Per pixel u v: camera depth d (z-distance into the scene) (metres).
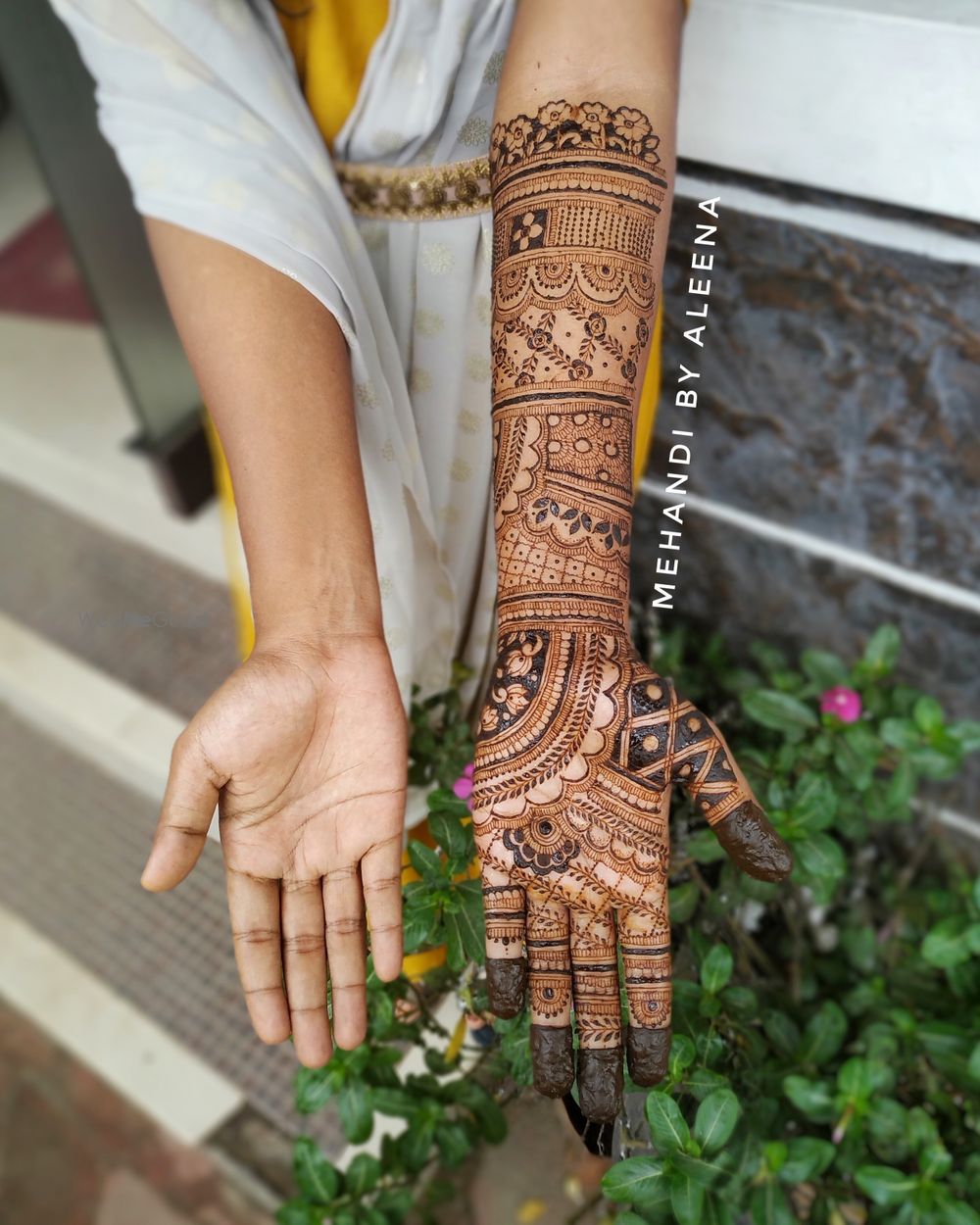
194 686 1.10
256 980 0.41
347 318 0.46
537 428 0.43
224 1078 0.90
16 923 1.02
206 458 1.20
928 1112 0.63
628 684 0.41
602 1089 0.39
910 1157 0.59
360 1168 0.57
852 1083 0.55
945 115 0.51
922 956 0.62
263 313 0.44
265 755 0.41
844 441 0.67
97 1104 0.92
